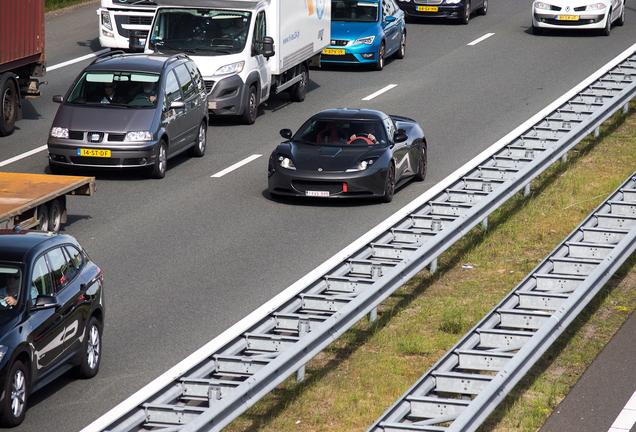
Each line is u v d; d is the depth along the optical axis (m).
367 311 16.42
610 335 17.08
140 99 29.80
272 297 19.31
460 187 24.89
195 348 16.69
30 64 36.62
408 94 43.06
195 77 33.06
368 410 14.13
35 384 14.04
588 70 46.53
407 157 28.27
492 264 21.42
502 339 14.72
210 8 37.25
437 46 54.72
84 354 15.23
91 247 22.83
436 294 19.55
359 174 26.11
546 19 55.62
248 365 13.64
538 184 28.23
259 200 27.48
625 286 19.73
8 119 35.56
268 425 13.59
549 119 31.58
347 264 18.22
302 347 13.89
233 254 22.30
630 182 24.27
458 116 38.62
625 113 37.22
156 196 27.86
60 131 29.06
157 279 20.48
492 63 49.38
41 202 21.84
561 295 16.22
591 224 21.22
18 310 13.79
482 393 12.42
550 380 15.10
